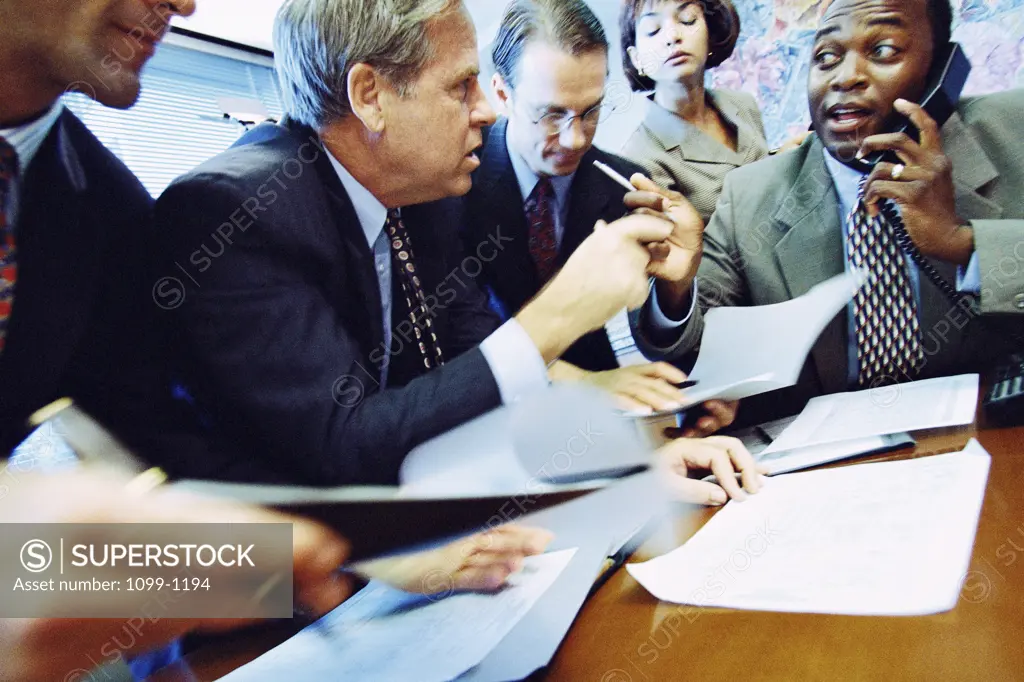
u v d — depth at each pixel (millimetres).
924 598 318
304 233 580
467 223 664
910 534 394
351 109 593
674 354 684
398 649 410
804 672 295
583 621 397
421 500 596
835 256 706
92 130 565
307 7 563
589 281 664
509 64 630
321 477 579
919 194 674
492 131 646
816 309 716
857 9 650
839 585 354
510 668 355
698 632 353
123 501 497
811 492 505
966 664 273
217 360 570
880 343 715
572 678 340
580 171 666
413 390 610
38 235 554
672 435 684
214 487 544
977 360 696
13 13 500
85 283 564
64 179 558
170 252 561
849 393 720
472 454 610
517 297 691
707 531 481
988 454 497
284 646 450
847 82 671
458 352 698
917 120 664
